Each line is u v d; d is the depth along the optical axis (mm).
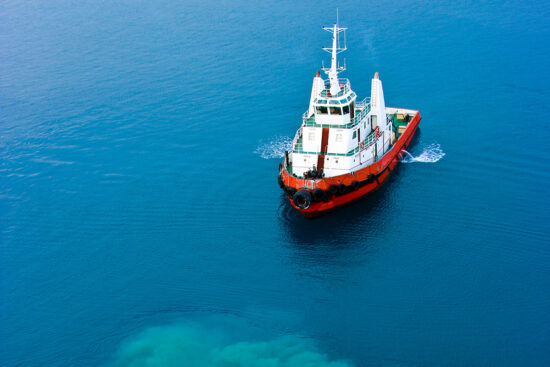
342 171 60875
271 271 53469
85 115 85750
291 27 113062
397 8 118688
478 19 111312
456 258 53375
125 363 45562
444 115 79188
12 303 51844
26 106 89688
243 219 60781
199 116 83000
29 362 46281
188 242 57906
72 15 131875
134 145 76625
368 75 91812
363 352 45188
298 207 58469
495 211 59156
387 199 62375
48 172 71750
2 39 118688
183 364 45062
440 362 43844
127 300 51406
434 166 67688
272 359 45000
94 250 57688
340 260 54188
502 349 44469
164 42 111250
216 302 50625
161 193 65812
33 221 62500
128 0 140125
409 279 51375
